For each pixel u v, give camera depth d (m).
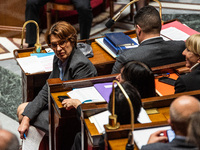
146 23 7.01
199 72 5.99
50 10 11.78
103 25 13.52
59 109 5.76
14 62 11.18
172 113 3.77
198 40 6.15
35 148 6.97
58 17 12.51
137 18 7.14
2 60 11.26
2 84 10.62
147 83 5.25
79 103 5.70
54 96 6.04
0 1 12.27
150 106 5.34
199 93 5.48
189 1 14.63
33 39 11.26
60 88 6.16
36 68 7.69
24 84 8.15
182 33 8.70
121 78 5.34
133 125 4.26
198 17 13.13
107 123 4.90
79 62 6.79
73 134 6.28
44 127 6.78
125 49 8.16
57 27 6.66
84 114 5.07
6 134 3.48
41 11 12.81
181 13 13.27
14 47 12.17
